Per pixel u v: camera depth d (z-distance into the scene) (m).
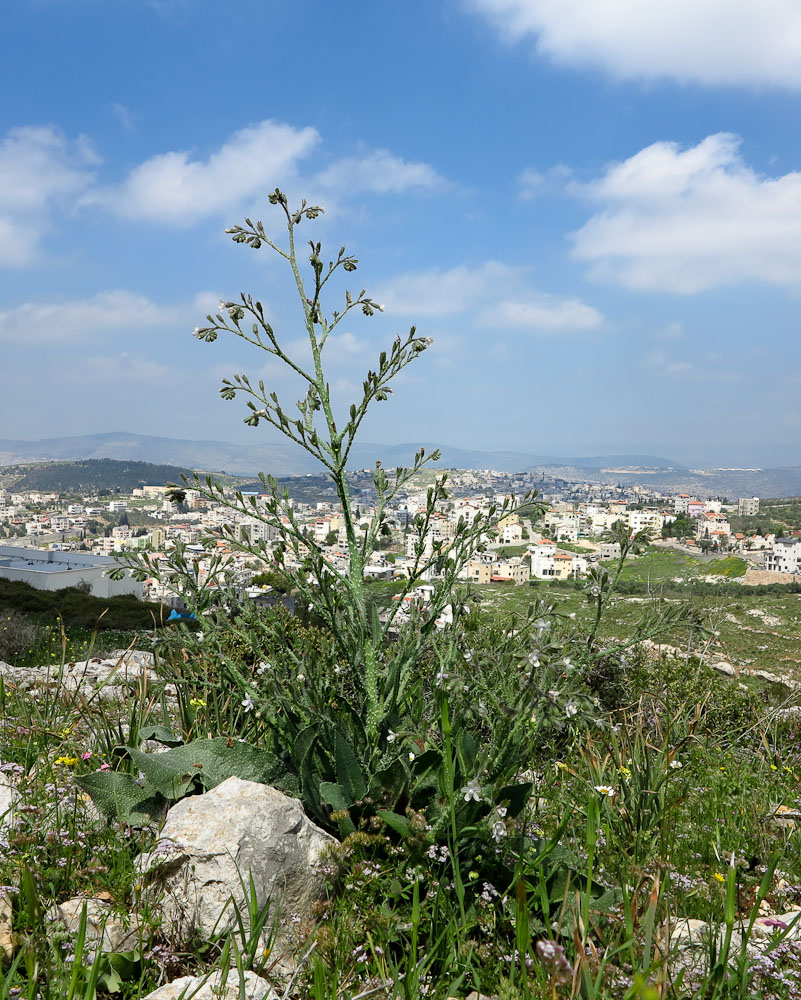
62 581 45.78
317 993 2.10
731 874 2.34
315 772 3.37
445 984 2.38
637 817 3.88
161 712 5.11
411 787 3.11
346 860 2.88
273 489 3.46
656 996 1.74
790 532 147.38
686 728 6.17
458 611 3.46
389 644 4.17
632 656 5.31
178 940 2.54
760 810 4.71
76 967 2.05
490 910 2.71
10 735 4.50
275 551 3.45
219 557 3.72
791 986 2.37
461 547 3.53
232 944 2.46
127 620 20.48
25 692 5.50
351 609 3.47
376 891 2.77
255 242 3.63
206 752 3.37
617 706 7.02
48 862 2.89
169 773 3.29
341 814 3.05
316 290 3.55
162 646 3.72
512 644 3.37
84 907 2.20
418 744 3.22
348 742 3.24
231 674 3.59
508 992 2.21
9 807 3.17
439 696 2.99
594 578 3.30
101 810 3.27
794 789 5.70
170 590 3.62
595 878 2.85
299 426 3.38
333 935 2.49
